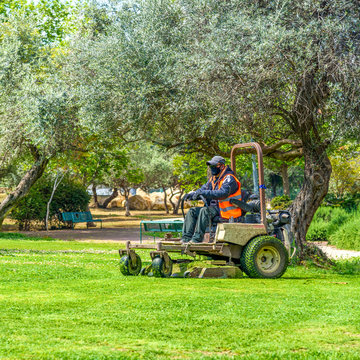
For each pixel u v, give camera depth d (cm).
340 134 1193
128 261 1011
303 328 539
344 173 3809
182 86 1254
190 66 1238
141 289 807
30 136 1614
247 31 1172
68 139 1600
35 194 3547
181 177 4406
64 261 1289
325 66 1109
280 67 1132
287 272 1179
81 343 465
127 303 671
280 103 1254
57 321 559
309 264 1326
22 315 588
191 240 1008
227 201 1037
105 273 1041
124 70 1323
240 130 1342
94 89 1371
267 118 1270
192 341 479
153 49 1326
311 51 1099
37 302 675
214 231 1046
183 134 1431
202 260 1062
